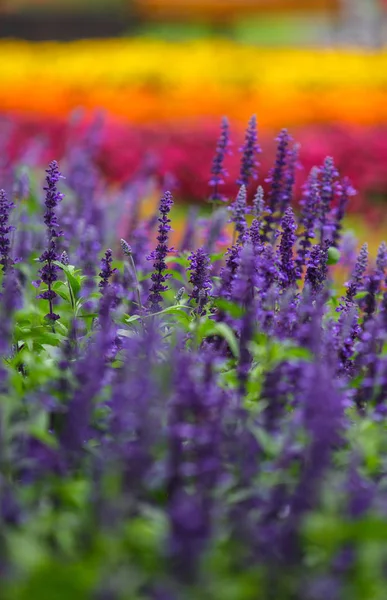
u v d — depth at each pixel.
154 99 24.98
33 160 12.59
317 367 4.54
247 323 5.21
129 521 4.17
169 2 51.56
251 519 4.19
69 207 9.41
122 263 7.15
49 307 6.78
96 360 4.76
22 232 7.87
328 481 4.26
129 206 9.79
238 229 6.62
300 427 4.55
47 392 4.89
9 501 3.98
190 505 3.85
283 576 3.91
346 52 34.91
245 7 52.72
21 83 28.02
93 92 26.61
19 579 3.75
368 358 5.39
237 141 17.88
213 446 4.31
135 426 4.36
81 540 4.03
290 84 27.73
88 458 4.55
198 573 3.79
